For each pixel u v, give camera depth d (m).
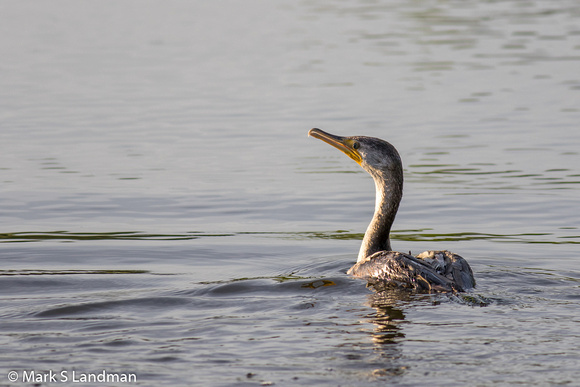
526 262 12.27
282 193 17.08
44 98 26.50
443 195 16.64
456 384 7.49
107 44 37.19
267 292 10.56
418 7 48.41
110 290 10.93
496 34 38.47
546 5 47.62
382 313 9.49
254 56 34.25
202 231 14.53
